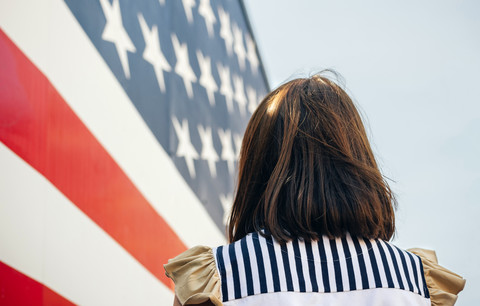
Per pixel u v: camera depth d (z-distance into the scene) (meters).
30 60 1.34
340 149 0.80
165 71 2.04
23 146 1.29
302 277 0.75
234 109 2.64
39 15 1.39
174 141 2.04
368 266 0.77
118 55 1.73
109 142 1.63
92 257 1.50
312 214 0.77
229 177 2.47
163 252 1.87
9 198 1.24
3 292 1.19
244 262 0.76
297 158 0.80
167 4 2.13
